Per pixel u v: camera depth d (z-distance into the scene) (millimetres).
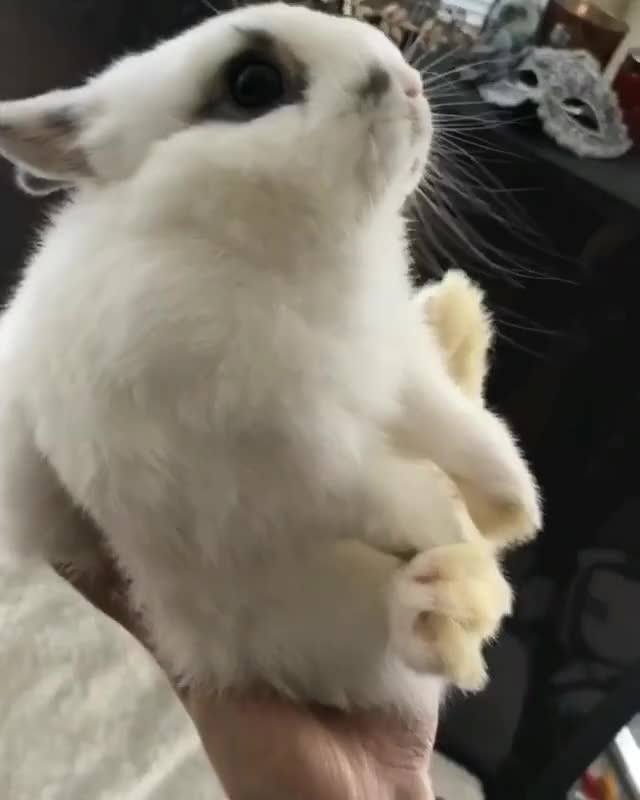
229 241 226
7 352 249
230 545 224
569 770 500
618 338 452
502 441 277
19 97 502
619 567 468
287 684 247
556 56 476
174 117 236
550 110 454
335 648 235
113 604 271
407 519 230
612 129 468
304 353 224
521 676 505
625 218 428
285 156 222
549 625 491
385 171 236
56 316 230
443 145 315
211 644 244
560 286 453
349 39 234
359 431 237
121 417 219
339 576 229
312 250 233
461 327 323
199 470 218
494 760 525
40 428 236
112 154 243
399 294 268
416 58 373
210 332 217
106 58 486
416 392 266
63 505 260
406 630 218
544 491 486
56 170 258
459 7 539
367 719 272
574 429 473
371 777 260
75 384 223
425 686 272
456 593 218
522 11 496
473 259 446
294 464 221
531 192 440
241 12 242
